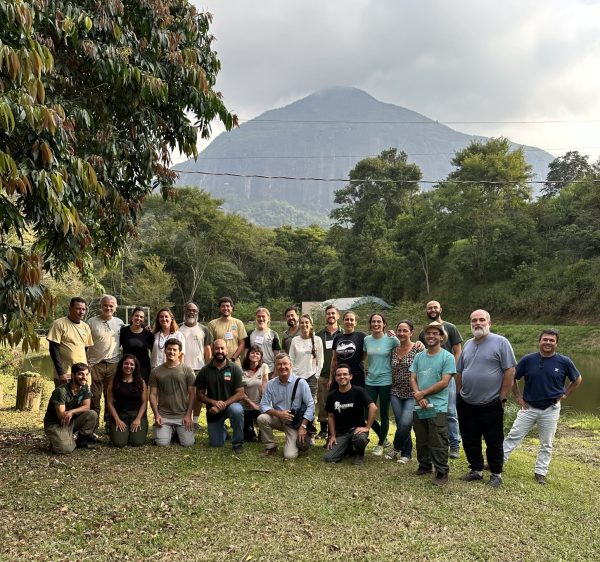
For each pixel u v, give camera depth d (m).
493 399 5.96
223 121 7.50
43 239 6.21
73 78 6.45
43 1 5.26
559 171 58.97
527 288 42.31
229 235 51.44
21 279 4.80
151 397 6.98
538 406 6.54
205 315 55.34
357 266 56.44
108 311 7.23
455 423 7.16
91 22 5.63
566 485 6.39
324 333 7.82
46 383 12.93
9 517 4.61
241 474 5.93
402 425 6.54
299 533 4.52
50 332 6.68
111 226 7.42
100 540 4.29
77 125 6.36
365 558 4.13
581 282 38.75
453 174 49.41
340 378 6.56
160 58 6.98
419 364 6.12
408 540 4.47
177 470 5.96
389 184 58.28
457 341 7.29
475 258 45.97
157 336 7.46
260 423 6.79
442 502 5.35
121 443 6.78
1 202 4.75
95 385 7.20
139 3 6.62
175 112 7.46
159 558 4.04
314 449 7.13
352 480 5.88
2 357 15.45
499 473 6.06
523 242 44.75
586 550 4.56
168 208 50.81
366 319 43.31
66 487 5.31
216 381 6.90
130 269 46.69
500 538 4.64
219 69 7.89
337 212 61.50
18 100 4.39
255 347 7.52
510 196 45.31
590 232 39.06
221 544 4.28
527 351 32.75
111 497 5.10
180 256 50.72
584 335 33.06
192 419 7.07
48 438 6.45
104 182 6.59
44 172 4.77
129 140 7.06
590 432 11.18
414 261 51.56
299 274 65.06
